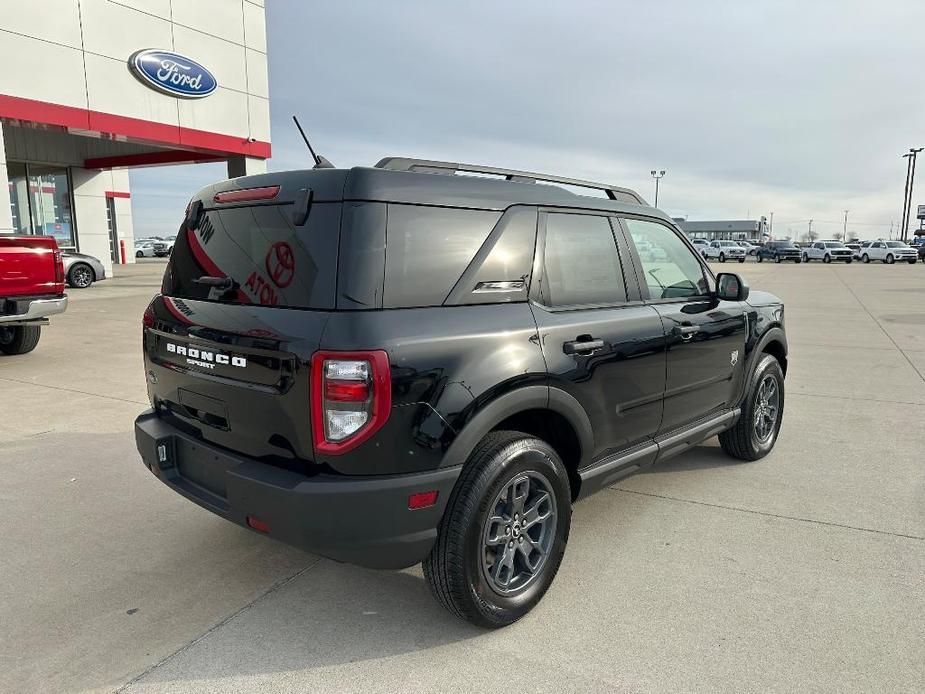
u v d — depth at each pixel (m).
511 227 2.80
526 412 2.83
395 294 2.38
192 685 2.36
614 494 4.12
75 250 22.11
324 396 2.25
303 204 2.43
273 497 2.36
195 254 2.97
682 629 2.69
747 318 4.29
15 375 7.28
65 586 3.03
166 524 3.68
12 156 19.77
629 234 3.48
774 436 4.86
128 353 8.62
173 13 16.19
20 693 2.31
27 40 13.41
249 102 18.45
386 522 2.32
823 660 2.48
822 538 3.50
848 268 35.84
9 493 4.08
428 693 2.32
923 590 2.98
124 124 15.41
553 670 2.44
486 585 2.60
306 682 2.38
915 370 7.98
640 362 3.28
